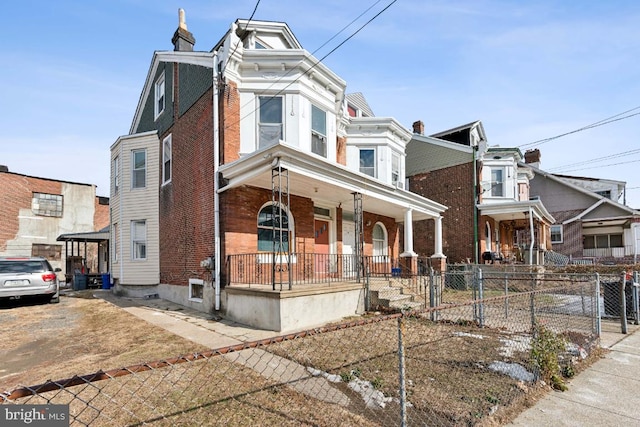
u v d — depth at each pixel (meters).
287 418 3.50
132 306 10.55
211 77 9.96
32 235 22.58
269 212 10.16
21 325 7.95
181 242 11.17
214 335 6.88
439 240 14.82
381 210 14.05
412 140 20.42
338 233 12.45
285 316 7.28
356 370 4.78
